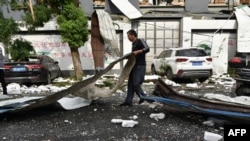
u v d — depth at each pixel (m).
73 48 17.48
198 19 21.11
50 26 20.02
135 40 8.15
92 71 20.47
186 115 7.48
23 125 6.79
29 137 5.96
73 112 7.84
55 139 5.82
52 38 20.25
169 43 21.61
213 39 20.39
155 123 6.87
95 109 8.09
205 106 6.98
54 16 17.31
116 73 20.03
